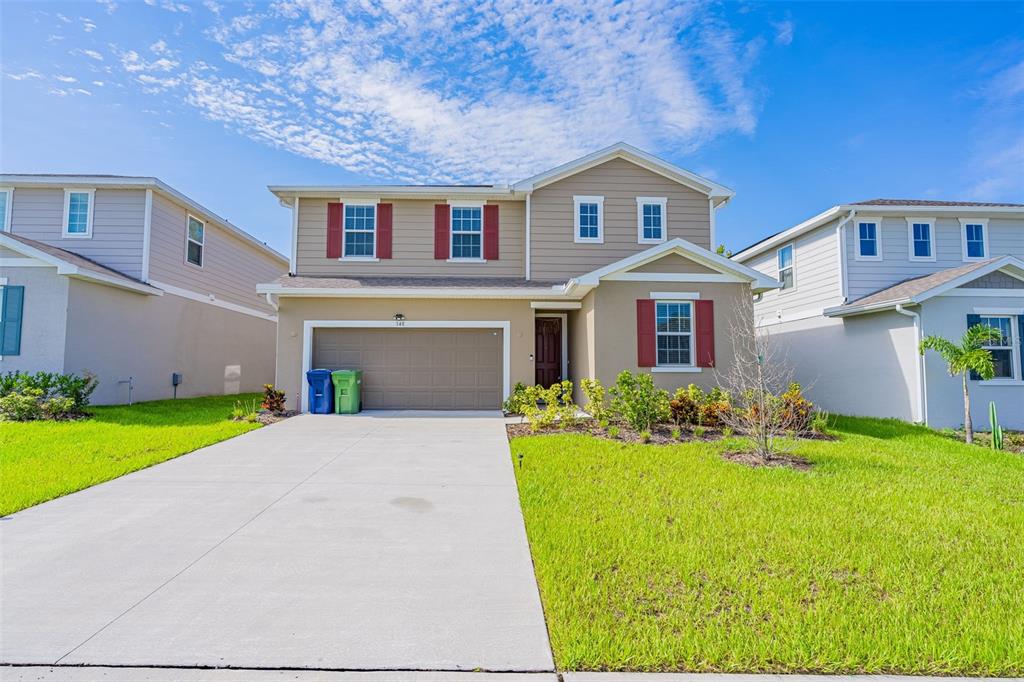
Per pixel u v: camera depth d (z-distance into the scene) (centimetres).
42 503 553
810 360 1509
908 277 1378
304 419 1144
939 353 1092
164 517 514
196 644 298
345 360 1300
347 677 271
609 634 307
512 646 300
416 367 1304
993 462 770
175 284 1590
